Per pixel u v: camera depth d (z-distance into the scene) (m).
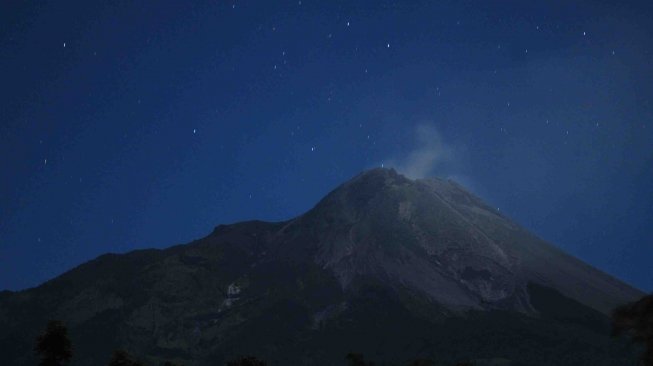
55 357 69.88
